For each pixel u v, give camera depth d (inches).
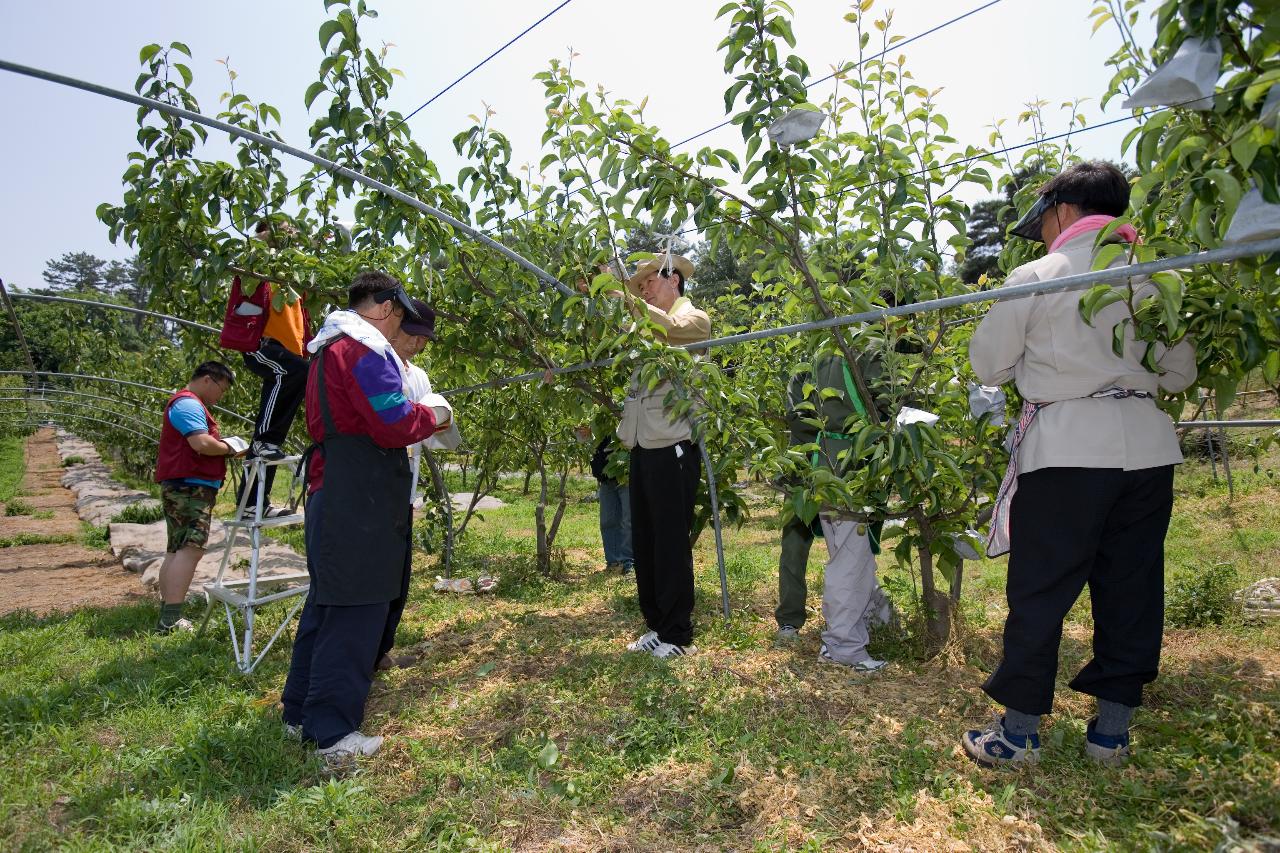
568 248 166.2
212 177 152.9
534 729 125.6
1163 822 86.7
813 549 301.7
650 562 165.6
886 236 132.6
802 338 156.4
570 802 102.5
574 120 145.3
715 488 169.6
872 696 131.8
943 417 149.1
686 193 125.3
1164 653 146.5
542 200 173.2
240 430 459.8
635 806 102.5
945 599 157.1
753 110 117.7
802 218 128.6
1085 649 151.5
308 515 132.3
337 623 121.4
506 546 340.2
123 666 162.7
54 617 224.4
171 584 205.8
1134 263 88.9
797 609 173.5
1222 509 288.0
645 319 142.6
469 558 309.4
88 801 104.3
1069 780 99.4
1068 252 102.1
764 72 118.3
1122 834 86.3
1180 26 76.9
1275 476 326.0
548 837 96.7
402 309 135.8
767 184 121.8
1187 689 125.2
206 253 163.0
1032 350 102.7
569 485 677.9
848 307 137.2
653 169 125.6
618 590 235.5
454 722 132.0
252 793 109.3
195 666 163.0
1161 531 102.3
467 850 92.7
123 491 640.4
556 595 233.3
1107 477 97.6
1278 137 70.7
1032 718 104.0
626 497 275.6
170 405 209.8
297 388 183.5
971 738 108.9
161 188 151.9
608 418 194.9
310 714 121.0
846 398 153.8
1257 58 75.3
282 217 169.5
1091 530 98.5
